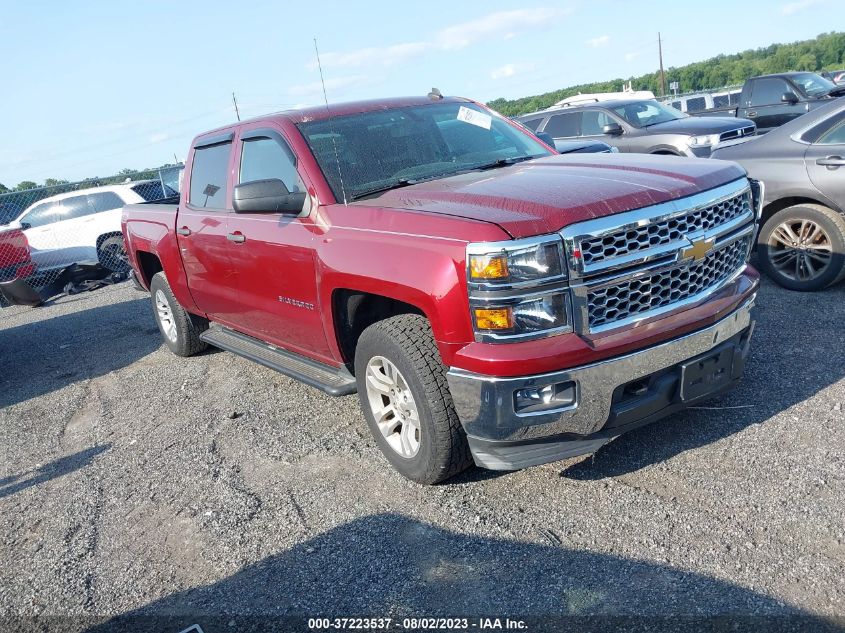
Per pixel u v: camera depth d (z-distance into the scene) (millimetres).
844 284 5902
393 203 3562
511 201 3129
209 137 5195
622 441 3781
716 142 10672
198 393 5590
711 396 3363
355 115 4441
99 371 6758
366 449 4160
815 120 5719
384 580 2943
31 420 5664
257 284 4480
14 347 8461
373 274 3350
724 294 3375
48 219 12945
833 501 3010
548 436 3051
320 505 3607
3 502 4266
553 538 3045
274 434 4559
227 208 4816
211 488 3965
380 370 3668
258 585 3045
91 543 3609
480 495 3471
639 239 3051
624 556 2859
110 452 4719
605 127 11625
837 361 4340
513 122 5016
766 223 5945
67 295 11883
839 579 2562
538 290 2881
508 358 2881
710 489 3230
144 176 14828
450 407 3279
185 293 5715
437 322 3068
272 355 4867
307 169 4008
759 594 2545
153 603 3047
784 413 3799
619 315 3053
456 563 2977
